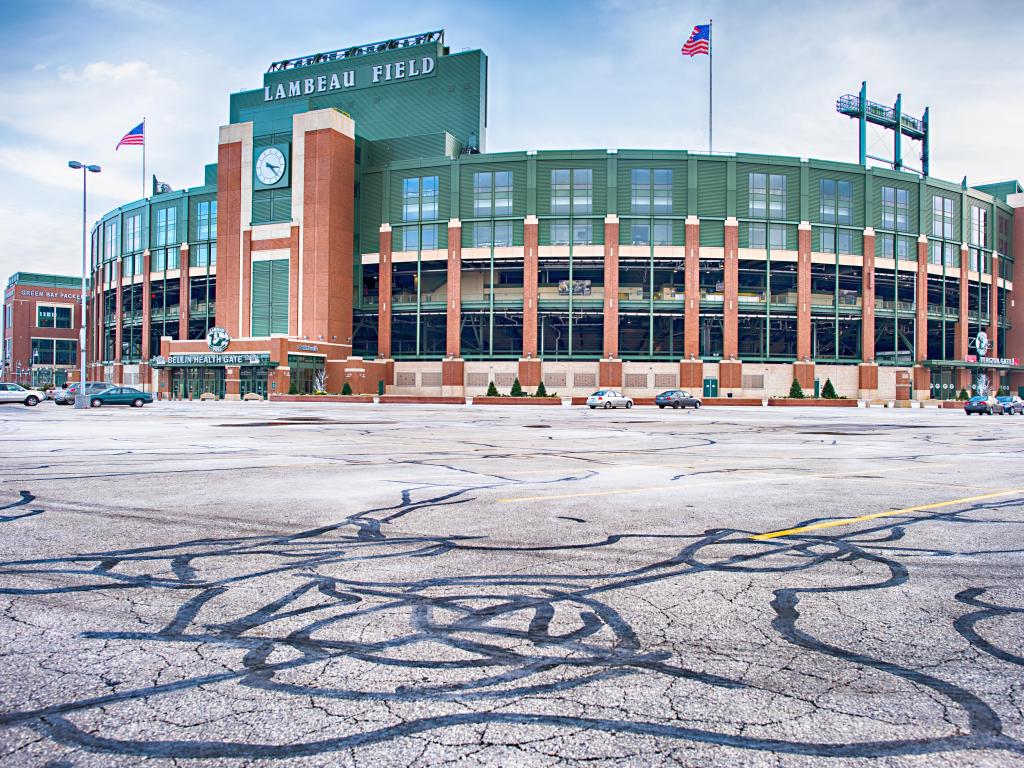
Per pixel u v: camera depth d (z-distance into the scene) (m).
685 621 4.44
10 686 3.43
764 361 63.66
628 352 69.50
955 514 8.19
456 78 70.50
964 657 3.89
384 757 2.82
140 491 9.62
